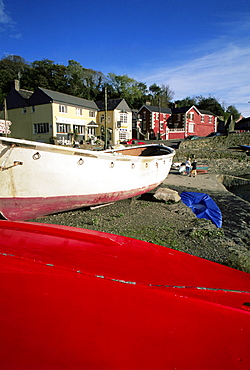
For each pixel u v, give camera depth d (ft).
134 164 23.48
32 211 17.65
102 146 110.93
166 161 30.76
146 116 160.66
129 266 5.29
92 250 5.81
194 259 6.43
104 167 20.10
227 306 4.13
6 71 185.78
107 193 21.79
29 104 117.19
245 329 3.53
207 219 22.02
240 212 25.80
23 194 16.39
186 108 165.17
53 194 17.70
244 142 116.16
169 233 17.17
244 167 75.66
